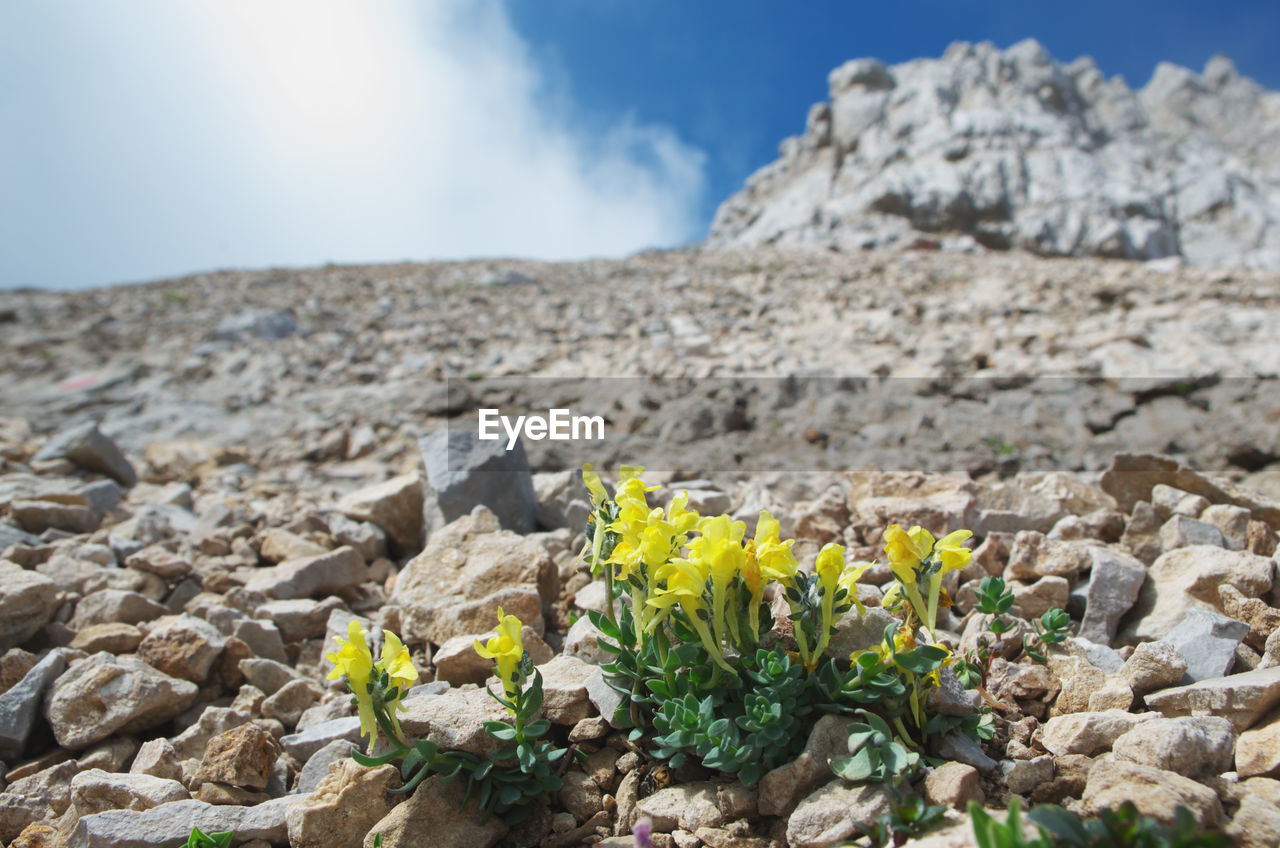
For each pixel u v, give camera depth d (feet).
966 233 115.44
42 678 8.90
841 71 157.17
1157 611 9.11
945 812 5.79
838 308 34.88
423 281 54.39
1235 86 222.07
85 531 14.47
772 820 6.40
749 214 150.82
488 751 6.82
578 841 6.73
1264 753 6.18
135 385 32.19
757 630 6.63
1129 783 5.67
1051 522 11.76
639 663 6.93
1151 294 33.96
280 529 13.83
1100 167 123.65
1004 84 147.33
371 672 6.52
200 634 9.59
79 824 6.78
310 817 6.66
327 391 29.48
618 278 51.62
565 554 12.00
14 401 31.07
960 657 8.46
